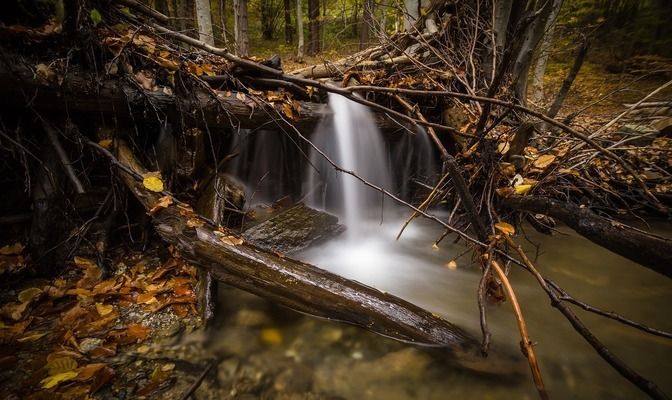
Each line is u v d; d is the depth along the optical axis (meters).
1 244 2.68
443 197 3.73
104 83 2.71
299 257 3.31
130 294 2.55
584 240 3.95
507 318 2.69
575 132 2.56
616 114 6.02
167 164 3.20
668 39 10.30
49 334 2.13
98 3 3.26
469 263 3.55
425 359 2.19
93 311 2.35
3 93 2.41
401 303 2.31
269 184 4.66
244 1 9.49
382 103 4.41
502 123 4.12
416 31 5.02
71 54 2.61
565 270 3.40
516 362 2.24
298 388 1.99
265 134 4.36
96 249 2.82
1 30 2.36
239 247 2.32
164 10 8.35
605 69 11.08
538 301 2.91
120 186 3.06
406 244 4.02
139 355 2.07
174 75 3.03
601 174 4.20
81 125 2.98
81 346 2.06
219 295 2.70
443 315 2.72
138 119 3.07
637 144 4.90
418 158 4.86
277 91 3.87
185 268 2.80
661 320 2.73
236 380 1.99
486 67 4.97
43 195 2.67
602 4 11.37
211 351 2.16
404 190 5.13
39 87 2.48
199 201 3.28
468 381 2.08
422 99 4.45
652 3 10.65
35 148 2.81
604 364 2.26
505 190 3.27
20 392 1.73
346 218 4.69
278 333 2.37
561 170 3.73
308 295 2.21
